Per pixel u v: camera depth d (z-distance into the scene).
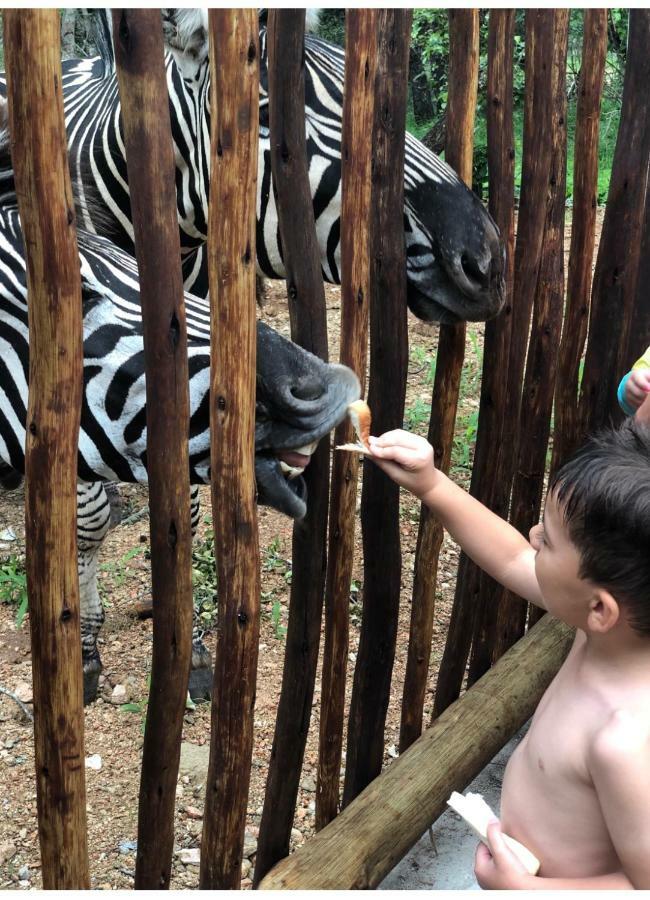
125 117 1.36
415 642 2.43
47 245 1.21
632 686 1.37
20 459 1.92
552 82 2.23
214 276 1.43
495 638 2.71
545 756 1.44
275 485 1.73
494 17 2.13
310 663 2.00
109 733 3.07
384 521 2.12
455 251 2.24
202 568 3.83
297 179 1.68
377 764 2.35
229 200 1.39
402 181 1.93
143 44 1.31
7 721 3.11
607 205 2.61
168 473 1.50
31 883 2.52
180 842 2.66
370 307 2.00
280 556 3.98
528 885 1.40
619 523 1.28
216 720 1.68
